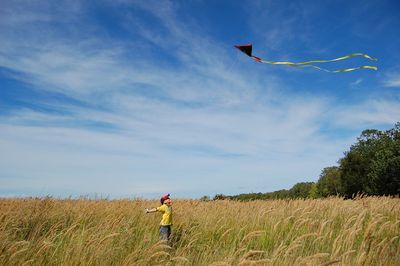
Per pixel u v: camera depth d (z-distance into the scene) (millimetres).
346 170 45750
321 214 11391
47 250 6516
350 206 12188
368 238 6887
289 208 12555
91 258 6223
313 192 53406
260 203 14406
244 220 10781
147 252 6188
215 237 9828
